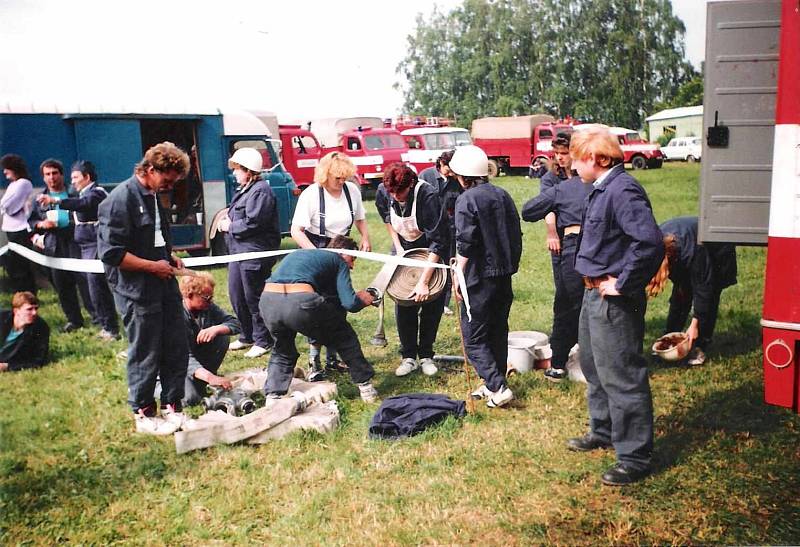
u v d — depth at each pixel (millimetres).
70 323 7379
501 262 4664
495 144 23250
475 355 4812
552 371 5379
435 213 5262
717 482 3783
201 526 3512
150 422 4582
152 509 3705
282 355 4785
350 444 4375
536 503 3621
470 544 3295
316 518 3521
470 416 4680
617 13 18344
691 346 5660
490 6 20484
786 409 4715
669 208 12586
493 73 21438
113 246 4195
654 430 4473
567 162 5016
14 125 9664
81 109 9969
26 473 4102
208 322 5230
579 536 3338
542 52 20203
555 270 5188
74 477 4035
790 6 3572
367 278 9375
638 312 3732
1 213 7578
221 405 4836
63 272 7234
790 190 3629
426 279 5234
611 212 3633
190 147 11508
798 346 3682
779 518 3420
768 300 3736
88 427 4742
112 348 6602
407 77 22250
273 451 4289
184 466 4117
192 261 5457
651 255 3514
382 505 3654
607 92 19125
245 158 6086
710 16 4422
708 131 4500
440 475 3945
